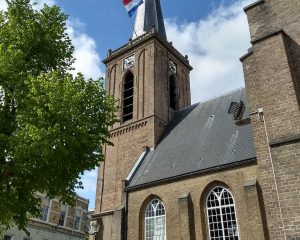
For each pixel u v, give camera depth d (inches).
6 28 625.3
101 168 1325.0
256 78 592.1
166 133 1278.3
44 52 664.4
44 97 548.1
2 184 540.7
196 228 872.3
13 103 590.6
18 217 570.9
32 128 499.8
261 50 515.2
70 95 562.9
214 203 879.7
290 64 485.1
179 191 945.5
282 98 465.1
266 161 518.6
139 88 1393.9
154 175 1044.5
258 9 557.0
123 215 1038.4
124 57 1542.8
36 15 687.1
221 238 836.0
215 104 1240.8
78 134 555.8
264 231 739.4
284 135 443.5
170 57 1544.0
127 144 1300.4
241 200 820.6
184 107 1523.1
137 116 1332.4
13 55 569.9
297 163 415.2
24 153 501.4
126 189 1071.6
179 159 1049.5
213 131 1084.5
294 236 387.5
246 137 943.0
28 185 547.5
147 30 1598.2
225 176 871.1
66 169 566.3
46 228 1715.1
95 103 608.4
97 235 1153.4
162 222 960.9
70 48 729.6
